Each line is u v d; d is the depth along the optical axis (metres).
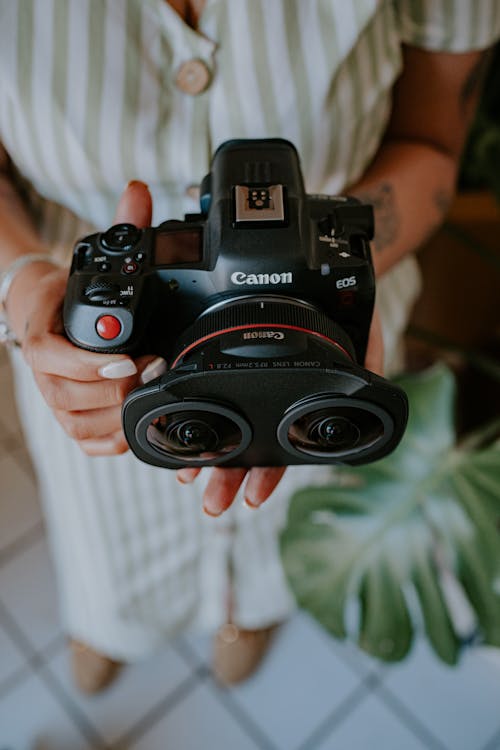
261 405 0.55
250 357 0.53
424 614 0.89
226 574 1.20
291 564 0.90
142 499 1.02
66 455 0.97
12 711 1.37
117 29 0.68
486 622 0.87
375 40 0.75
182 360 0.56
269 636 1.45
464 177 1.34
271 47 0.69
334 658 1.43
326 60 0.71
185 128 0.74
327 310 0.61
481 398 1.53
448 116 0.87
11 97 0.71
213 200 0.61
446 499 0.90
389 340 0.98
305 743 1.33
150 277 0.57
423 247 1.39
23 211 0.80
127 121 0.71
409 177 0.84
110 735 1.35
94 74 0.69
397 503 0.90
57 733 1.35
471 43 0.78
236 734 1.35
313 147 0.78
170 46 0.70
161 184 0.79
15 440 1.76
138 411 0.55
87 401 0.58
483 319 1.50
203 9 0.69
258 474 0.64
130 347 0.58
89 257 0.58
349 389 0.54
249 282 0.58
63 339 0.58
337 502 0.91
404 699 1.37
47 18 0.66
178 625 1.30
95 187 0.78
